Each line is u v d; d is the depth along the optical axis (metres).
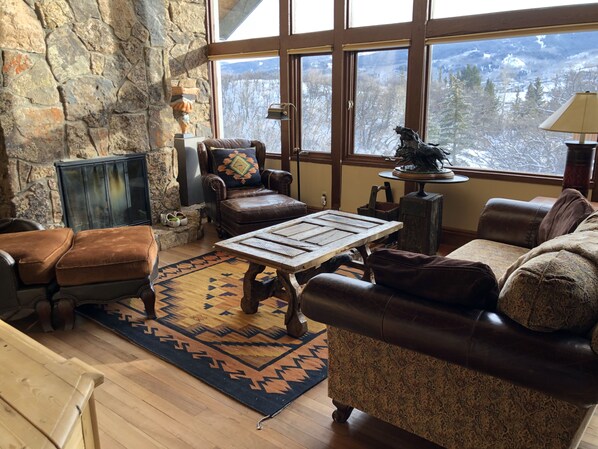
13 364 1.24
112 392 2.35
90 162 4.10
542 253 1.68
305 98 5.41
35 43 3.61
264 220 4.40
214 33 5.89
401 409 1.84
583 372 1.30
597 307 1.41
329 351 1.99
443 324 1.54
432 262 1.67
